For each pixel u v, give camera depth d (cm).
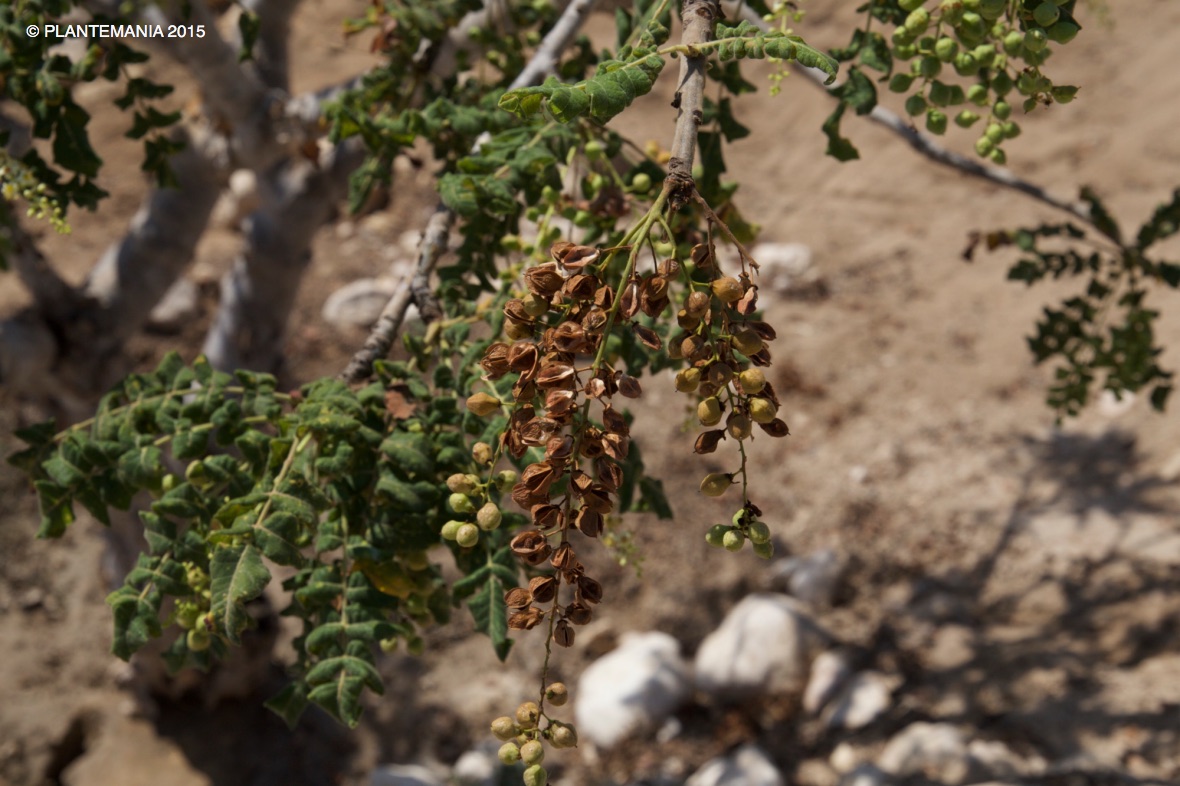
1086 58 1071
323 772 603
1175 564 604
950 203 979
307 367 849
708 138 240
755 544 131
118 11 362
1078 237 373
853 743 556
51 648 664
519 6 329
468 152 279
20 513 740
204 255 916
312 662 194
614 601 689
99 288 477
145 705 620
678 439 782
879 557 684
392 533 183
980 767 497
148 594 181
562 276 122
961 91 181
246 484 192
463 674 657
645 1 229
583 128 235
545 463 125
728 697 614
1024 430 751
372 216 1008
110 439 215
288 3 458
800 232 982
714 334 124
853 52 217
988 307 869
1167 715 500
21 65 238
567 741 136
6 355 442
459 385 198
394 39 308
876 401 803
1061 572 629
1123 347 373
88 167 239
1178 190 360
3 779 594
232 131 452
